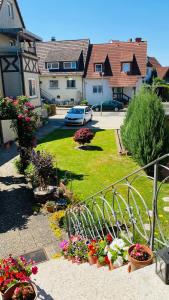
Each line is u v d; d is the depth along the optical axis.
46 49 39.19
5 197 9.92
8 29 19.30
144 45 37.09
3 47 20.09
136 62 36.12
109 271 3.59
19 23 24.31
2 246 7.16
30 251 6.93
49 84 37.28
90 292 3.28
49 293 3.49
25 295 3.02
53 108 30.08
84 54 37.22
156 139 10.88
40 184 10.02
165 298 2.82
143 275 3.16
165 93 28.97
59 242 7.25
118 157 14.36
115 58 36.75
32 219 8.41
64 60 36.41
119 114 30.09
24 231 7.79
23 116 11.27
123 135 14.27
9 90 20.86
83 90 36.56
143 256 3.48
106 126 22.98
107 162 13.59
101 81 35.81
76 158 14.33
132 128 11.62
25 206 9.23
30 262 3.78
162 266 3.03
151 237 3.70
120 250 4.01
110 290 3.14
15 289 3.06
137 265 3.42
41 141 18.22
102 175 11.82
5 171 12.59
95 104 36.09
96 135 19.42
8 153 15.52
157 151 10.91
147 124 10.86
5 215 8.68
